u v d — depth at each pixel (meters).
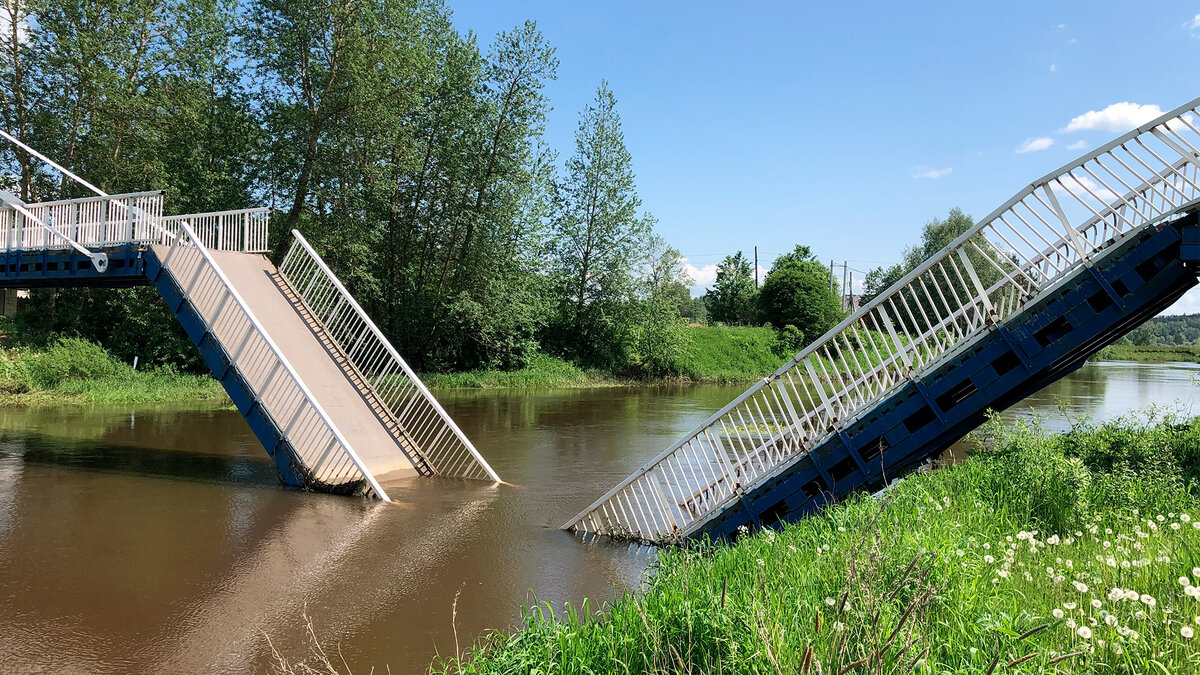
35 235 15.31
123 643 5.56
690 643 3.58
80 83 23.98
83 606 6.29
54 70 23.94
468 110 31.30
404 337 33.03
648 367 40.69
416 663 5.22
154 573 7.18
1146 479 7.00
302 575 7.21
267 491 10.89
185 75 27.02
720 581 4.66
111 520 9.08
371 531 8.91
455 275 33.62
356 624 5.97
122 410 19.67
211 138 27.52
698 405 26.48
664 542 8.51
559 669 3.80
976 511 6.09
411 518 9.61
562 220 40.09
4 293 27.09
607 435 18.28
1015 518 6.21
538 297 36.41
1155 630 3.40
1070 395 27.59
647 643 3.72
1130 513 5.88
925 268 7.56
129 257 13.19
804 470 7.93
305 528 8.96
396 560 7.74
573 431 19.03
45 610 6.19
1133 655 3.15
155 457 13.36
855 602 3.33
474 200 33.03
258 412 11.55
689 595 4.46
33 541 8.13
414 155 29.41
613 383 38.28
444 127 31.64
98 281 15.20
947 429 7.38
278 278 14.15
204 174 27.11
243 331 11.62
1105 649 3.21
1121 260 6.62
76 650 5.43
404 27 27.19
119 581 6.93
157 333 25.52
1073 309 6.82
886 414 7.53
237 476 11.91
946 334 7.53
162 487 10.98
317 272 14.22
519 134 31.70
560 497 11.09
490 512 10.04
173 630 5.81
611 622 4.20
